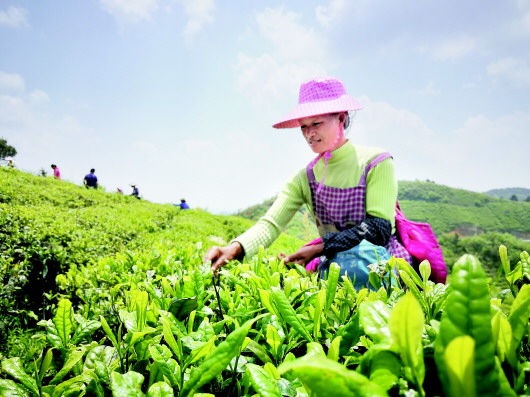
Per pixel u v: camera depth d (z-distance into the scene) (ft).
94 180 73.97
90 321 3.05
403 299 1.29
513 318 1.73
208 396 1.94
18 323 13.66
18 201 36.99
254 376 1.89
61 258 19.20
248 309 3.52
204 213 71.51
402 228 8.52
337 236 7.22
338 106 8.39
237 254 7.77
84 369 2.49
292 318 2.54
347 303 3.27
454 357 1.10
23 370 2.33
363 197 8.49
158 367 2.22
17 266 16.93
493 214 439.22
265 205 318.24
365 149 8.80
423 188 506.07
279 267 5.32
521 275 2.86
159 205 69.51
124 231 30.48
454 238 228.43
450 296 1.32
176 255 7.14
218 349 1.74
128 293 3.79
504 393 1.25
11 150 207.72
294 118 8.60
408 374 1.39
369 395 1.14
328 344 2.78
